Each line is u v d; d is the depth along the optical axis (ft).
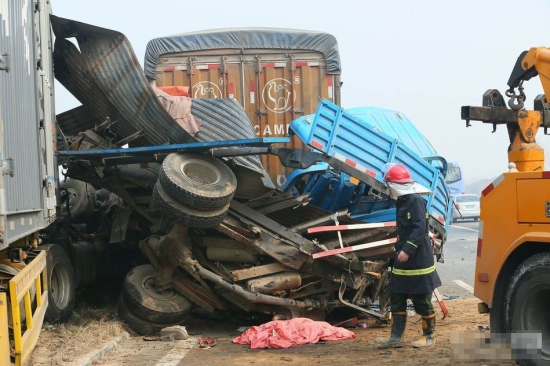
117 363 26.11
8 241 18.71
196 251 34.96
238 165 35.27
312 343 29.45
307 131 34.45
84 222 40.42
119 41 33.96
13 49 20.97
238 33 44.65
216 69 44.78
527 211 21.68
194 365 25.46
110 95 35.12
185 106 35.81
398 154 35.86
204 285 34.40
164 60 44.80
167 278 34.19
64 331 30.66
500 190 22.57
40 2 28.04
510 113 25.30
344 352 26.91
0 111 18.25
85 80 35.40
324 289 34.47
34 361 24.89
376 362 24.49
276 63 44.86
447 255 71.46
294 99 44.80
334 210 37.58
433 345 27.20
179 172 32.01
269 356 26.73
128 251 41.29
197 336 33.24
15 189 20.11
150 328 33.22
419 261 26.86
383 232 34.65
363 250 34.76
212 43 44.65
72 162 35.27
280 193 35.83
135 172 36.73
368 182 34.55
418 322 34.35
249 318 37.32
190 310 34.32
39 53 26.55
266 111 44.75
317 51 45.03
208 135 35.78
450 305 39.42
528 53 24.89
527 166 25.25
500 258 22.49
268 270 33.68
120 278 41.68
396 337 27.48
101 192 40.81
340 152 34.04
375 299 35.32
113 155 34.09
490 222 22.93
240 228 33.53
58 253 33.14
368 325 34.96
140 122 35.53
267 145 33.09
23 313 22.86
